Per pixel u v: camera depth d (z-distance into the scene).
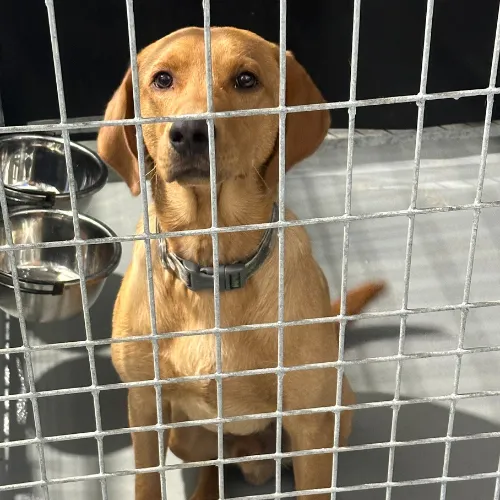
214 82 1.52
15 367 2.39
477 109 3.85
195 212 1.58
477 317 2.65
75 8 3.38
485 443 2.16
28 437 2.16
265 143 1.62
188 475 2.09
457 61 3.74
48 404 2.27
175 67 1.54
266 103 1.59
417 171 1.21
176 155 1.39
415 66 3.74
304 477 1.83
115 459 2.11
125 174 1.69
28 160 2.94
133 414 1.81
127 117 1.64
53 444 2.14
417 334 2.57
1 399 1.28
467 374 2.41
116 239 1.19
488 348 1.37
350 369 2.42
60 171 2.96
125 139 1.66
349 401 1.89
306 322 1.32
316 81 3.76
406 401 1.40
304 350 1.69
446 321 2.63
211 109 1.12
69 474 2.05
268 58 1.63
